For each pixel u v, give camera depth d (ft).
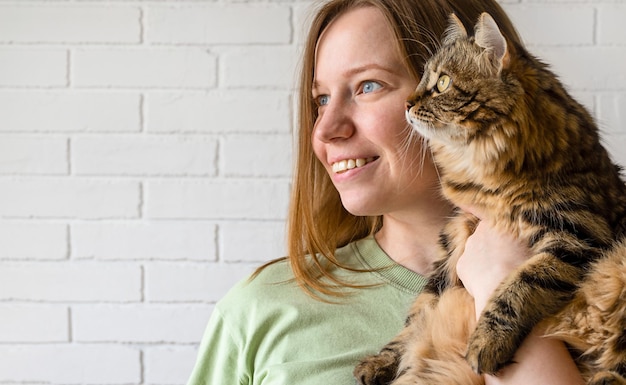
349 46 5.29
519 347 4.27
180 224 7.61
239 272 7.61
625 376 4.16
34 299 7.58
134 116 7.59
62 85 7.57
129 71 7.58
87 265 7.60
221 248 7.61
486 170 4.84
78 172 7.59
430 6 5.49
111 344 7.61
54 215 7.59
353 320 5.20
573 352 4.45
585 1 7.42
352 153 5.26
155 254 7.60
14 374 7.58
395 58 5.25
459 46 5.08
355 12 5.40
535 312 4.31
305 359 5.12
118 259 7.60
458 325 4.74
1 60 7.55
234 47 7.57
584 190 4.66
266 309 5.38
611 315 4.28
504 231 4.81
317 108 5.80
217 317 5.60
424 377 4.61
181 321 7.61
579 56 7.42
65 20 7.56
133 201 7.59
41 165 7.59
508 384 4.23
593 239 4.50
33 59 7.55
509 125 4.77
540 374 4.19
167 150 7.60
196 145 7.60
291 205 5.82
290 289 5.48
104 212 7.60
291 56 7.56
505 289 4.37
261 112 7.59
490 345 4.25
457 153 5.04
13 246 7.58
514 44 5.22
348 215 6.03
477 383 4.49
